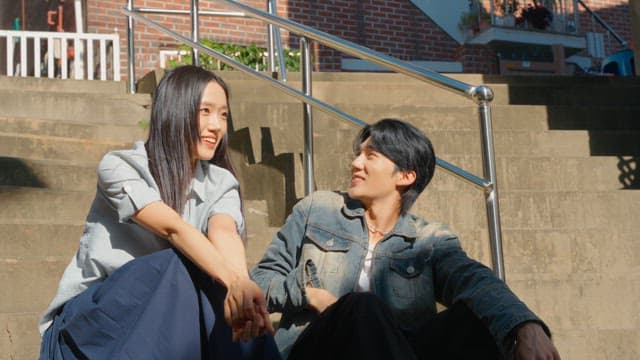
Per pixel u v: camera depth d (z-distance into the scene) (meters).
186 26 8.77
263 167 4.14
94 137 4.91
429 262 2.42
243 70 4.35
